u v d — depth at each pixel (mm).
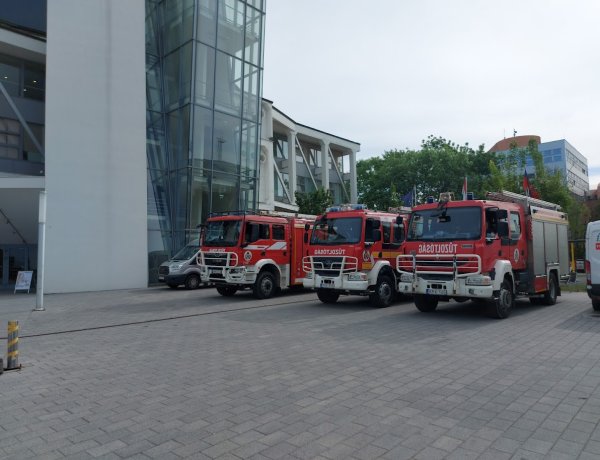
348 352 7461
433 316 11297
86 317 12070
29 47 23516
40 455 3869
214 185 24344
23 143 24312
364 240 12742
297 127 39406
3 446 4066
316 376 6090
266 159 32031
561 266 13734
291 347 7938
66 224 19391
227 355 7465
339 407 4883
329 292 14312
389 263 13422
